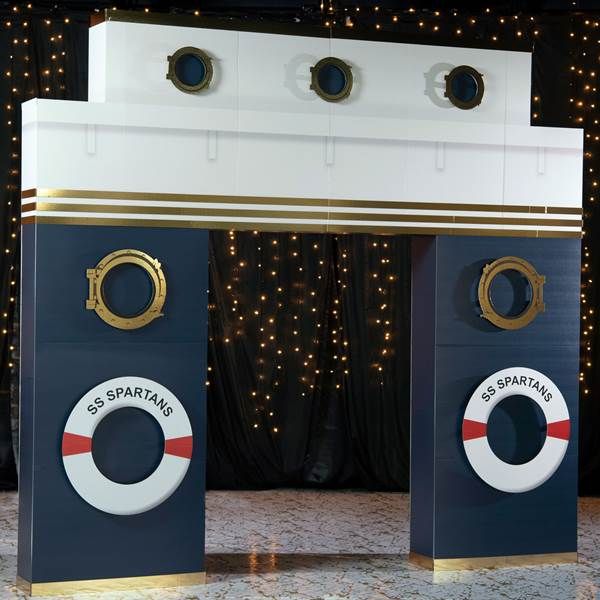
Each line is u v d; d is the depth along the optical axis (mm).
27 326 4996
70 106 4895
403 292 7496
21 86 7207
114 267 4961
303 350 7484
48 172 4871
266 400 7477
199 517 5090
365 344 7492
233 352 7410
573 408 5559
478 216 5406
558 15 7418
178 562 5062
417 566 5465
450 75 5375
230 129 5090
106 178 4941
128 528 4984
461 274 5379
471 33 7367
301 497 7348
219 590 4996
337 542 6035
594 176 7438
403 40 5328
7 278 7203
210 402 7453
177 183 5031
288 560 5594
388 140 5285
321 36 5219
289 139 5164
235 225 5105
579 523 6648
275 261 7438
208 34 5078
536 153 5500
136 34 4988
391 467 7555
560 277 5535
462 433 5340
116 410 4980
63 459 4867
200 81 5055
